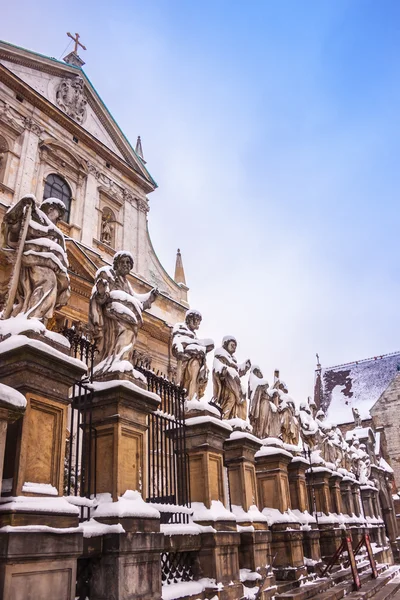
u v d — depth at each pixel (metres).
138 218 27.23
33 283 6.20
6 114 21.55
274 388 16.72
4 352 5.52
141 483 7.15
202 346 10.38
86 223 23.72
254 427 13.88
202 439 9.37
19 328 5.77
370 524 26.25
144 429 7.45
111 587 5.99
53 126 23.55
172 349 10.29
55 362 5.75
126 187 27.02
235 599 8.59
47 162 23.06
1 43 22.52
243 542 10.23
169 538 7.62
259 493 13.00
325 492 18.19
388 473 39.62
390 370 53.88
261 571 10.19
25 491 5.14
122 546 6.13
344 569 16.59
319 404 55.22
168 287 27.75
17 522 4.87
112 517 6.32
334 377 56.84
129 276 24.64
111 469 6.75
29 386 5.47
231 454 11.05
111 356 7.54
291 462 15.07
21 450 5.21
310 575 13.07
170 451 9.06
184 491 8.80
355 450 30.83
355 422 43.88
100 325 7.75
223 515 8.97
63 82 24.89
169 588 7.49
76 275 20.11
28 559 4.81
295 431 16.36
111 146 27.27
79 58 26.73
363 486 28.67
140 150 29.86
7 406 4.62
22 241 6.17
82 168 24.50
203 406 9.62
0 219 19.25
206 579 8.34
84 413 6.92
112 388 6.97
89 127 26.05
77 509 5.50
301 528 14.25
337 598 12.07
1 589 4.55
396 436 47.69
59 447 5.71
